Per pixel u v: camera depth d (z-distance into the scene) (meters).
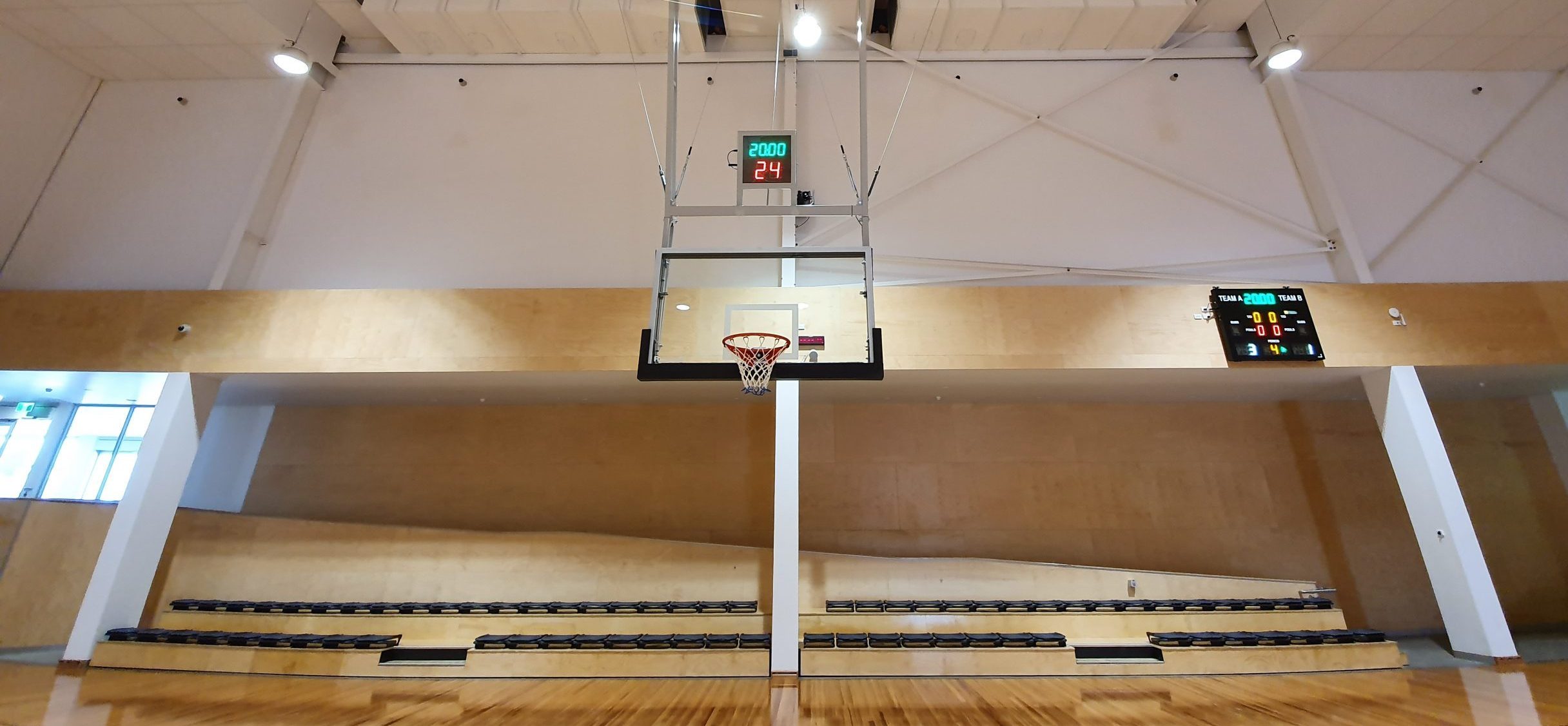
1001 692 5.73
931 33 9.10
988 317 7.33
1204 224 8.50
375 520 8.48
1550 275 8.09
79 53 8.80
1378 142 8.95
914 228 8.48
